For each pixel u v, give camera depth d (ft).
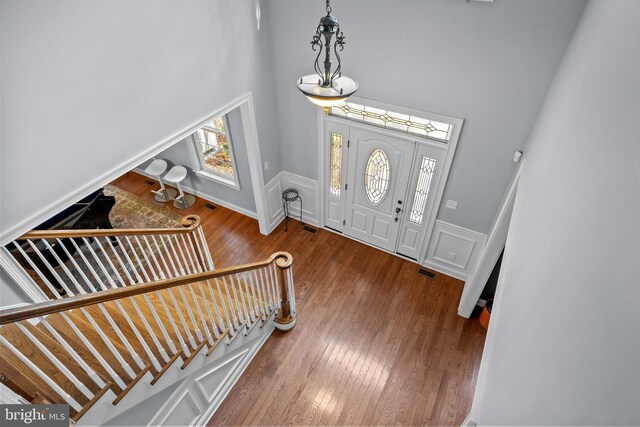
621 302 2.25
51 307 5.52
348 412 11.75
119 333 6.95
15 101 7.33
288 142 16.99
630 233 2.39
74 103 8.37
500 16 9.92
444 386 12.44
